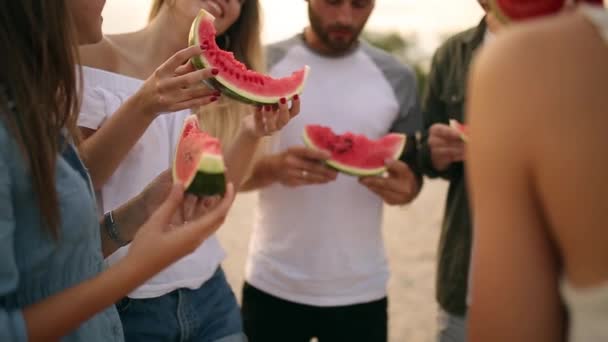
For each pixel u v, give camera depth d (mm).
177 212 1708
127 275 1455
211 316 2541
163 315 2398
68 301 1424
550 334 1120
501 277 1113
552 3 1164
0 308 1385
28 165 1436
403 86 3346
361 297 3178
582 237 1058
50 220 1465
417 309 5098
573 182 1041
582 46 1053
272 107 2387
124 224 2111
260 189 3188
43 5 1454
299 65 3230
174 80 1970
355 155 3041
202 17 2250
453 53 3174
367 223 3209
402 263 6035
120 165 2371
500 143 1093
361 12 3084
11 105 1448
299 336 3225
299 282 3117
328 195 3123
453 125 2932
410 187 3154
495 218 1121
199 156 1597
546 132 1051
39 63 1474
